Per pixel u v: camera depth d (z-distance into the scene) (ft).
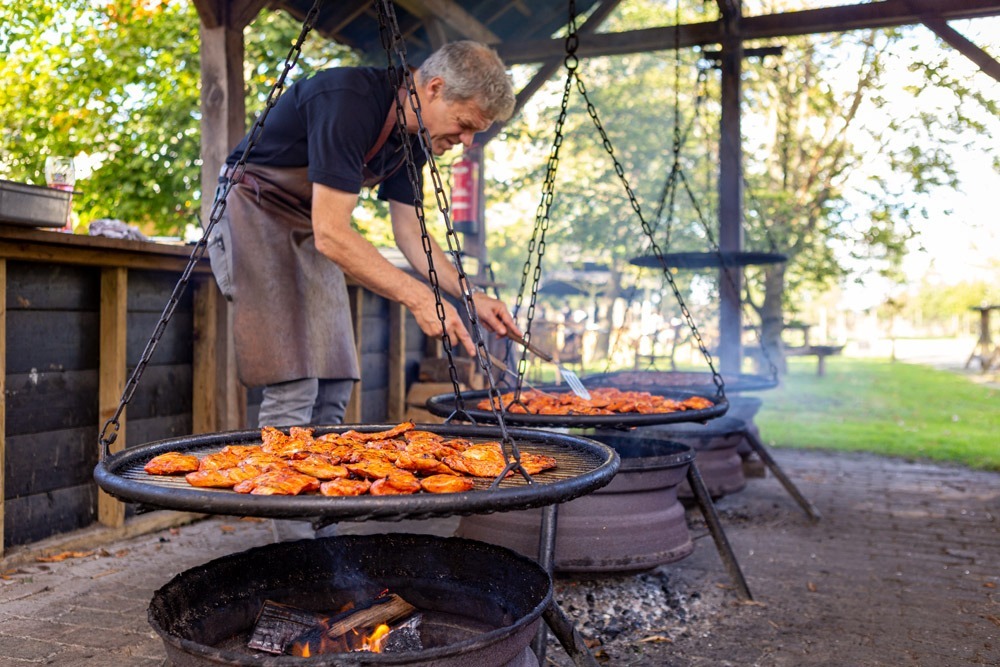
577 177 42.50
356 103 7.62
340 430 7.13
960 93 29.09
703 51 20.80
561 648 8.13
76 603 9.11
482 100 8.14
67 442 11.43
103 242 10.91
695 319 40.06
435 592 6.31
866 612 9.20
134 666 7.48
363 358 17.65
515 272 58.23
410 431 6.78
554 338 43.42
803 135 36.58
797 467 18.93
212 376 13.44
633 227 40.86
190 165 25.90
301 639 5.50
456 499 4.18
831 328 105.40
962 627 8.74
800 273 36.14
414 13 18.83
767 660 7.82
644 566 8.67
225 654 4.31
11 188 8.91
